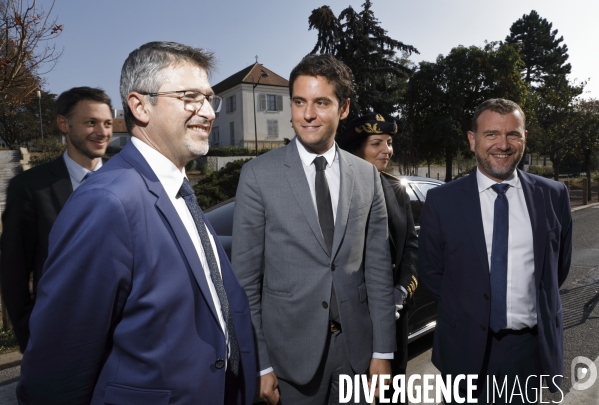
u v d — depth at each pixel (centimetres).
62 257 93
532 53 4469
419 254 206
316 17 2283
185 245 110
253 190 167
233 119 3700
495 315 180
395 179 232
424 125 2528
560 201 193
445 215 191
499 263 180
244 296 142
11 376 300
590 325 407
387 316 177
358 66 2373
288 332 164
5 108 462
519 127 178
